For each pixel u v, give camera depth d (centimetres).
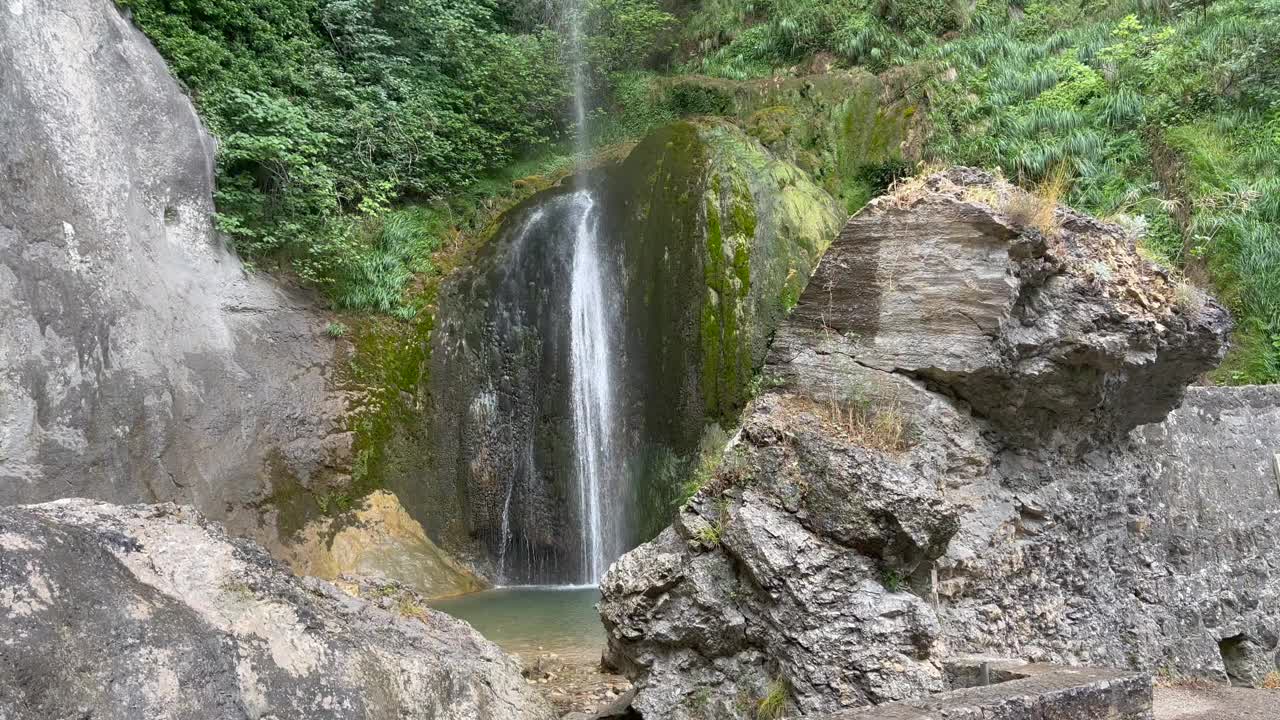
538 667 753
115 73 1100
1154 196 1287
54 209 972
